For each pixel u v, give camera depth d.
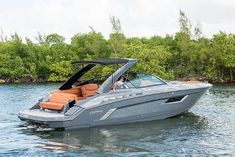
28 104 23.78
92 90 16.56
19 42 65.69
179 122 16.09
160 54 51.25
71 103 15.20
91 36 66.75
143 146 12.51
